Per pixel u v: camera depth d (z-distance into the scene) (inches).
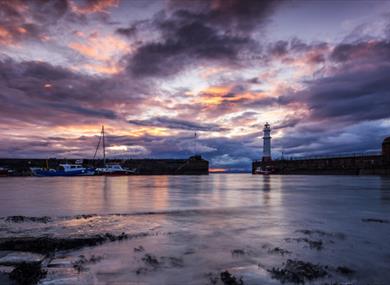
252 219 467.8
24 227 395.9
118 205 663.8
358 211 560.4
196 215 509.0
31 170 3846.0
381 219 468.8
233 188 1337.4
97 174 4035.4
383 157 2679.6
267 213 534.0
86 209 594.9
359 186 1347.2
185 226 406.3
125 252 279.1
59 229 382.0
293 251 285.6
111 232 362.9
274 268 232.8
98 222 436.1
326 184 1563.7
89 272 224.8
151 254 273.6
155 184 1770.4
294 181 2047.2
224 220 456.8
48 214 523.5
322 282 209.5
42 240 305.6
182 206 642.8
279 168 4291.3
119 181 2271.2
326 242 319.9
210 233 362.3
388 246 304.3
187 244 310.0
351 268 238.8
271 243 315.3
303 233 364.2
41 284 198.4
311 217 486.6
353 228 396.5
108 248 292.2
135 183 1904.5
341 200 762.2
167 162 4926.2
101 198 839.7
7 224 418.0
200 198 834.8
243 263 249.9
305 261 254.8
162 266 241.0
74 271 225.5
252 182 2028.8
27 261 245.1
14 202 735.7
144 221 445.7
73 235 341.7
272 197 856.3
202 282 209.0
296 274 219.3
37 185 1638.8
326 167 3415.4
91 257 261.6
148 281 210.4
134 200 778.8
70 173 3818.9
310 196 876.0
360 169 2942.9
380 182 1700.3
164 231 371.9
